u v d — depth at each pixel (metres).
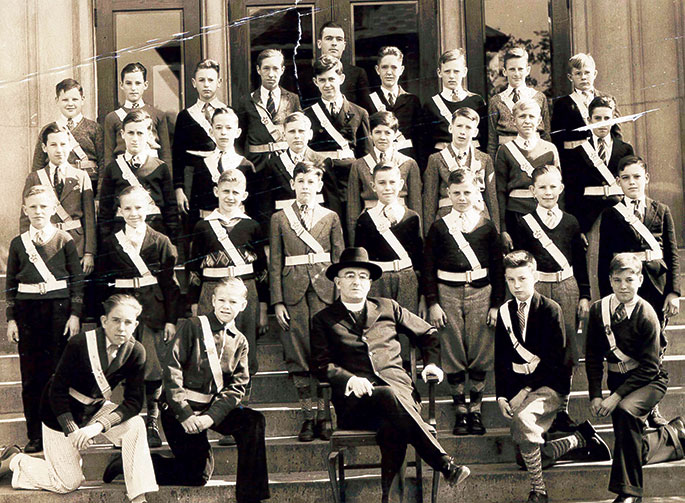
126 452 6.94
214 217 8.02
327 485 7.13
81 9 10.92
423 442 6.60
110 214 8.58
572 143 8.91
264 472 6.97
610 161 8.80
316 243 7.98
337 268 7.21
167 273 8.02
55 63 10.75
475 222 7.92
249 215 8.68
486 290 7.84
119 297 7.01
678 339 8.74
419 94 10.98
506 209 8.55
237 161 8.70
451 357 7.80
